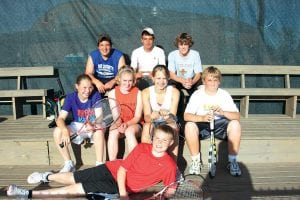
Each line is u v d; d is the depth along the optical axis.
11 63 5.66
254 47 5.76
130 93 4.13
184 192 3.26
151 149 3.34
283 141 4.41
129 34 5.62
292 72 5.62
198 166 4.06
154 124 3.92
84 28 5.60
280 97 5.57
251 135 4.48
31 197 3.46
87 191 3.47
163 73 4.01
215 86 4.08
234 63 5.77
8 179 3.99
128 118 4.15
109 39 4.72
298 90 5.28
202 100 4.16
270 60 5.80
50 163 4.39
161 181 3.44
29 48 5.63
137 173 3.32
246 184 3.88
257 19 5.71
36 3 5.55
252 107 5.80
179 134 4.25
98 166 3.55
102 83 4.70
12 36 5.61
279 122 5.13
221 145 4.32
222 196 3.61
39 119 5.26
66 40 5.62
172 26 5.64
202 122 4.11
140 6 5.58
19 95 5.19
